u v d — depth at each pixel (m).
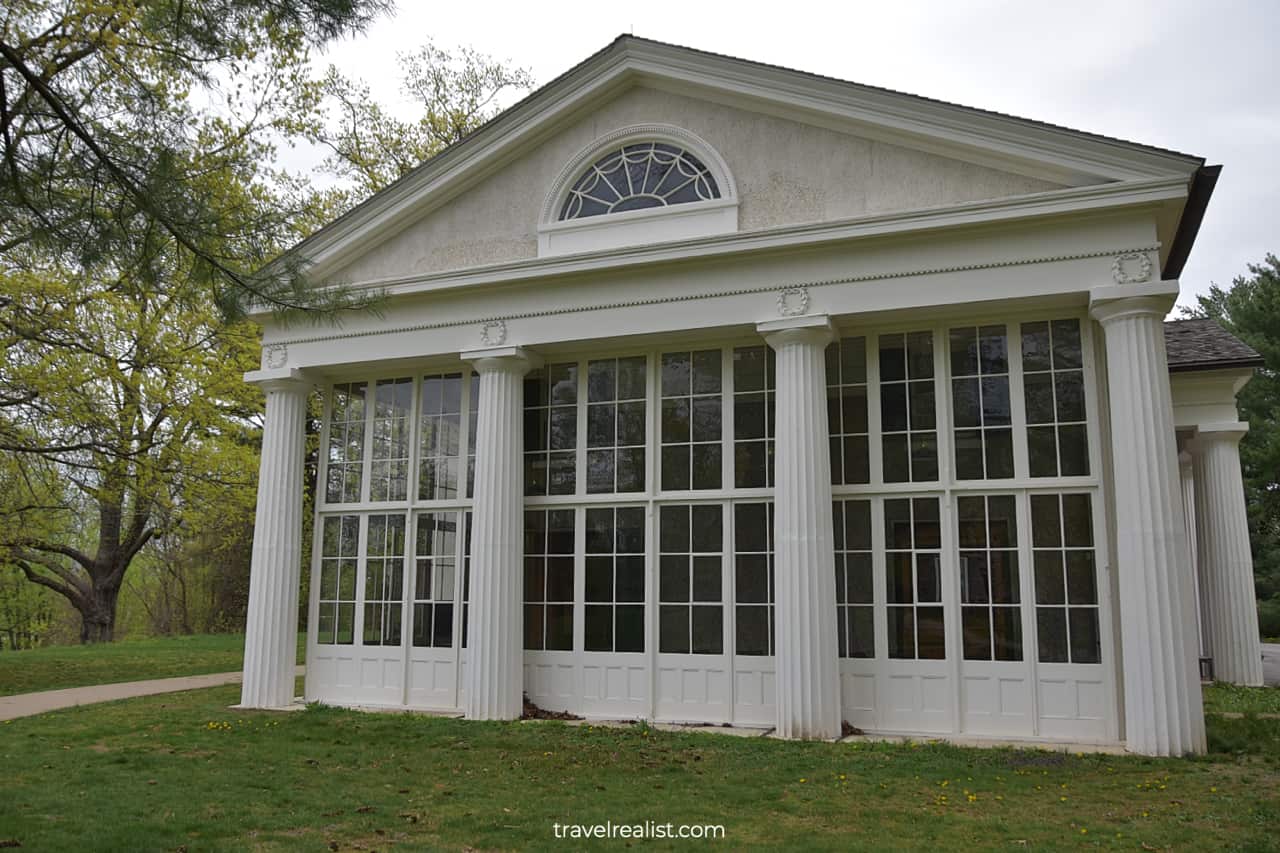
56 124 7.11
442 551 14.21
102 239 7.40
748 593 12.48
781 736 11.32
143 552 34.88
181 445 20.06
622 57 13.32
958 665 11.49
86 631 27.00
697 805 8.13
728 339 13.02
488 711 12.73
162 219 7.34
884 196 12.08
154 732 11.85
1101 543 11.18
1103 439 11.36
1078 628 11.17
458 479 14.32
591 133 13.73
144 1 7.52
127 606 45.38
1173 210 10.87
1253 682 16.38
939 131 11.70
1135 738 10.18
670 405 13.31
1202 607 18.48
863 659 11.85
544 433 13.97
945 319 12.07
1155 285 10.54
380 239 14.67
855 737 11.34
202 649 24.84
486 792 8.68
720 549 12.73
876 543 12.03
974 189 11.71
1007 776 9.12
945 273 11.47
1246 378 17.12
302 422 15.05
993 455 11.80
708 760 10.02
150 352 19.30
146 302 19.00
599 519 13.45
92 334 18.42
